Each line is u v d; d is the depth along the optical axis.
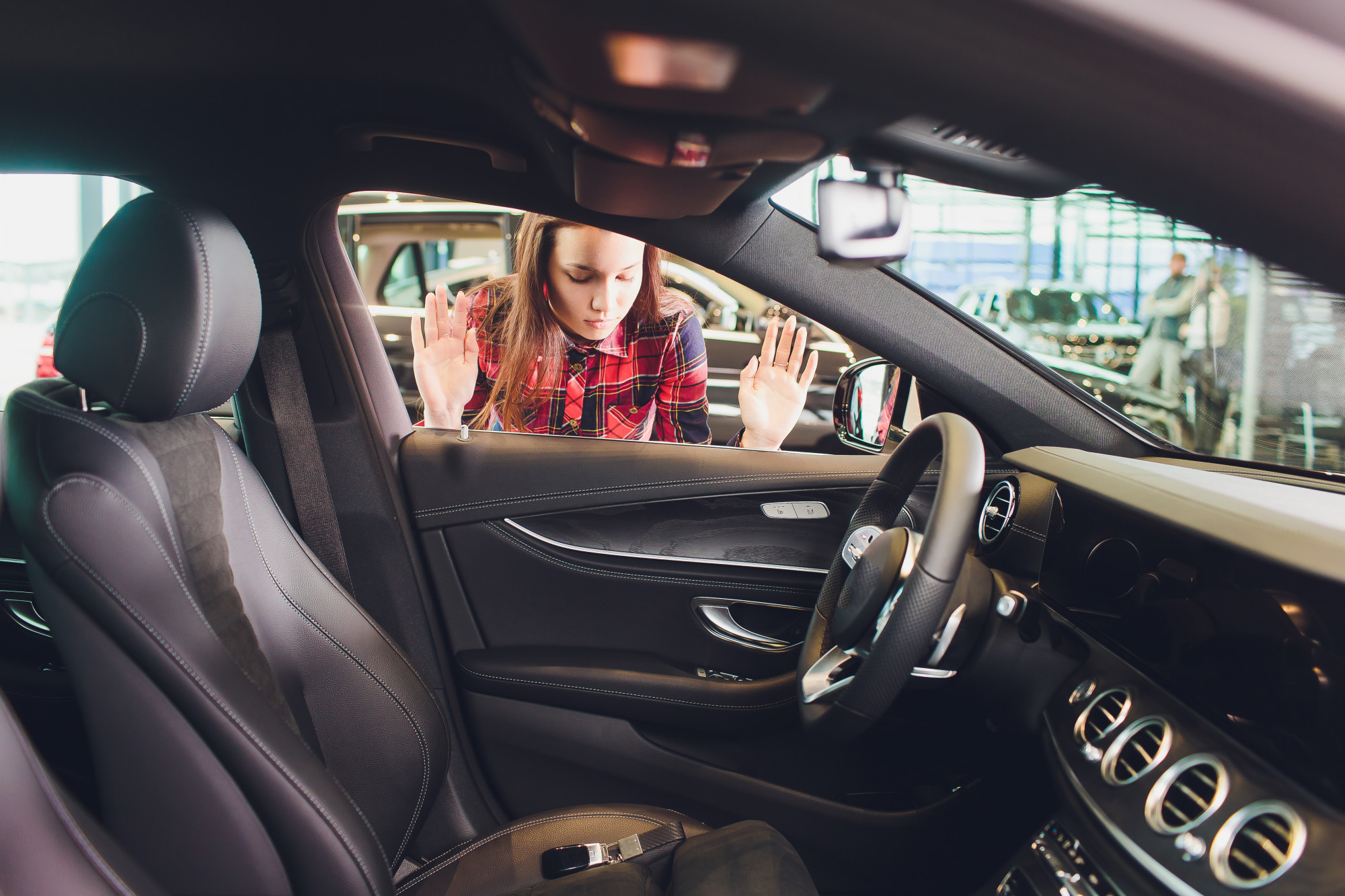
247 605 1.08
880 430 1.54
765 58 0.66
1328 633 0.83
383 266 1.98
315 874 0.96
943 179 0.89
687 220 1.45
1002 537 1.32
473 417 1.77
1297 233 0.54
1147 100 0.52
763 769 1.55
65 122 1.38
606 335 1.72
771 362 1.73
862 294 1.46
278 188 1.50
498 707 1.65
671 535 1.65
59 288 5.27
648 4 0.64
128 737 0.90
